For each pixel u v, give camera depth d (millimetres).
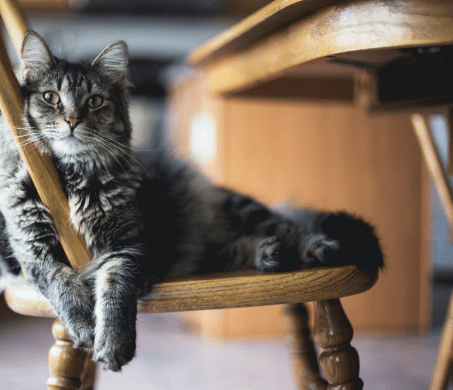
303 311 1047
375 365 1729
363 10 629
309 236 872
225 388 1529
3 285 877
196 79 2240
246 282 697
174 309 700
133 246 793
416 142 2123
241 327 2068
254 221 1000
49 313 737
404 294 2139
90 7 2770
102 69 906
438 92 937
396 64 934
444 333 1042
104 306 675
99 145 847
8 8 861
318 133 2064
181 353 1868
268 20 759
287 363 1752
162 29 3086
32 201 739
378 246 800
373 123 2092
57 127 812
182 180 1071
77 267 724
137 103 3373
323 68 1195
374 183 2104
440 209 2990
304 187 2062
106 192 817
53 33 2768
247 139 2020
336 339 757
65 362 750
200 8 2840
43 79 832
